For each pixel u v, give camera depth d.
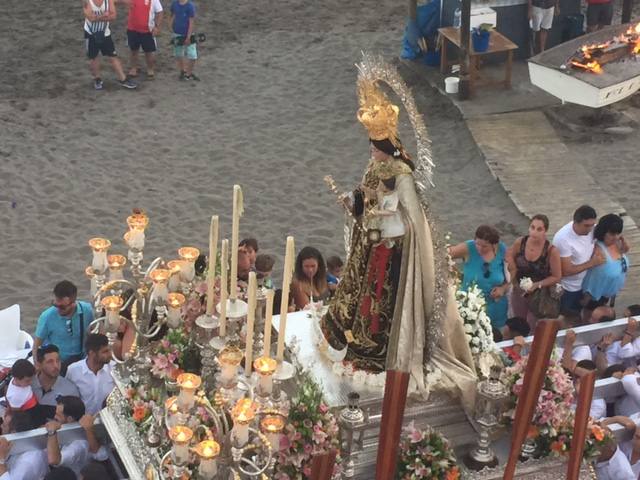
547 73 15.07
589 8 17.61
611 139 14.92
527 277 10.02
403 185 6.48
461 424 6.93
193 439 5.94
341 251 12.19
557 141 14.70
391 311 6.84
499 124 15.04
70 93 16.14
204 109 15.80
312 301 8.03
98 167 13.98
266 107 15.91
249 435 5.84
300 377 6.77
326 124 15.39
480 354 7.20
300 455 6.23
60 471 6.97
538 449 6.98
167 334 7.18
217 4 19.95
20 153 14.22
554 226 12.79
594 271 10.19
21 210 12.85
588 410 5.86
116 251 12.10
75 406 7.70
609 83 14.66
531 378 5.61
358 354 6.96
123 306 7.11
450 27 16.34
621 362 8.90
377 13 19.73
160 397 6.93
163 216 12.85
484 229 9.54
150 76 16.70
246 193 13.46
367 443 6.73
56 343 9.08
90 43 16.03
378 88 6.61
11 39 18.05
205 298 7.45
